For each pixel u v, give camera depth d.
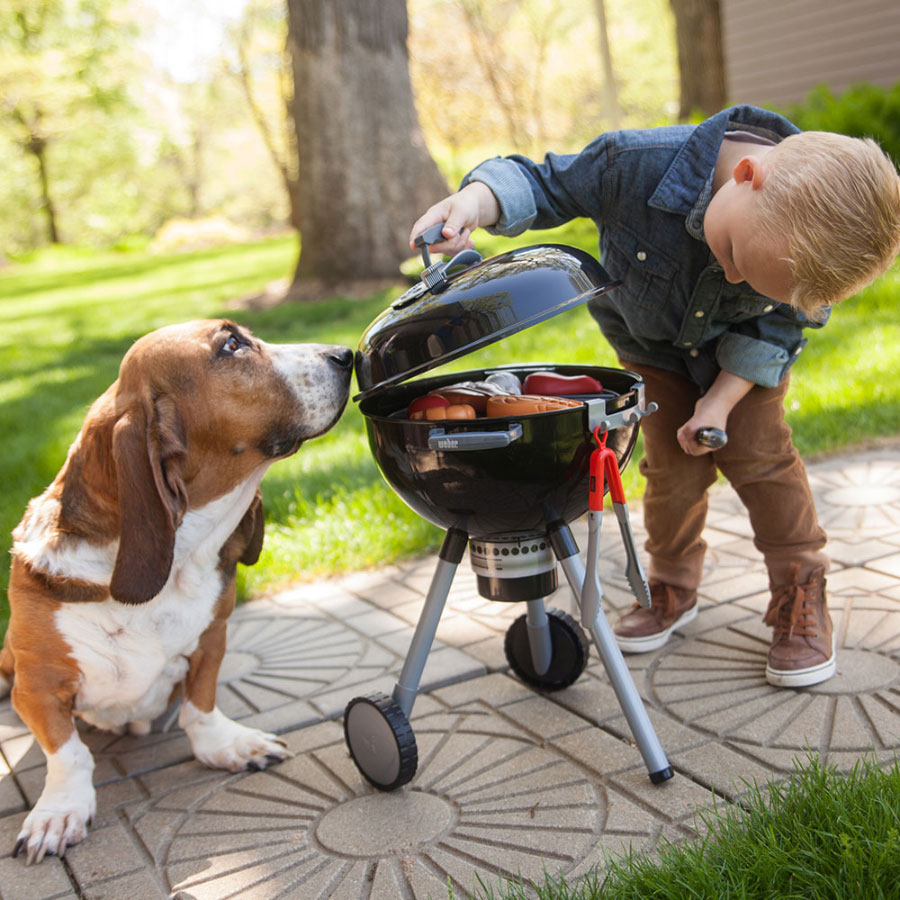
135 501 1.97
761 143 2.19
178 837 2.04
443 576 2.10
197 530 2.16
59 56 30.47
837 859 1.59
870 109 8.12
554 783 2.09
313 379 2.18
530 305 1.77
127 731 2.54
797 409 4.46
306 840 1.99
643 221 2.24
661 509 2.67
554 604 3.05
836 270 1.78
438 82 30.00
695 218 2.13
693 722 2.27
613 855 1.81
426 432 1.88
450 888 1.73
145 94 36.41
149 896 1.86
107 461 2.06
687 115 12.71
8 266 27.69
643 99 36.91
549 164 2.32
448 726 2.38
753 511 2.51
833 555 3.09
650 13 35.34
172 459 2.03
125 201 40.53
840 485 3.71
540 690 2.51
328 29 10.01
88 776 2.12
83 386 7.18
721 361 2.35
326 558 3.50
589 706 2.41
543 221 2.31
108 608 2.11
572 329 6.54
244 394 2.11
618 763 2.14
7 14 30.06
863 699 2.27
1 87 30.45
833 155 1.79
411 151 10.41
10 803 2.24
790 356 2.36
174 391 2.06
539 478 1.90
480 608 3.08
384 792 2.13
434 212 2.10
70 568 2.07
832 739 2.12
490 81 30.64
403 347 1.84
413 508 2.12
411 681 2.11
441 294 1.87
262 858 1.94
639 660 2.63
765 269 1.87
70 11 31.39
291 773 2.26
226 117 44.19
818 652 2.38
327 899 1.79
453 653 2.76
